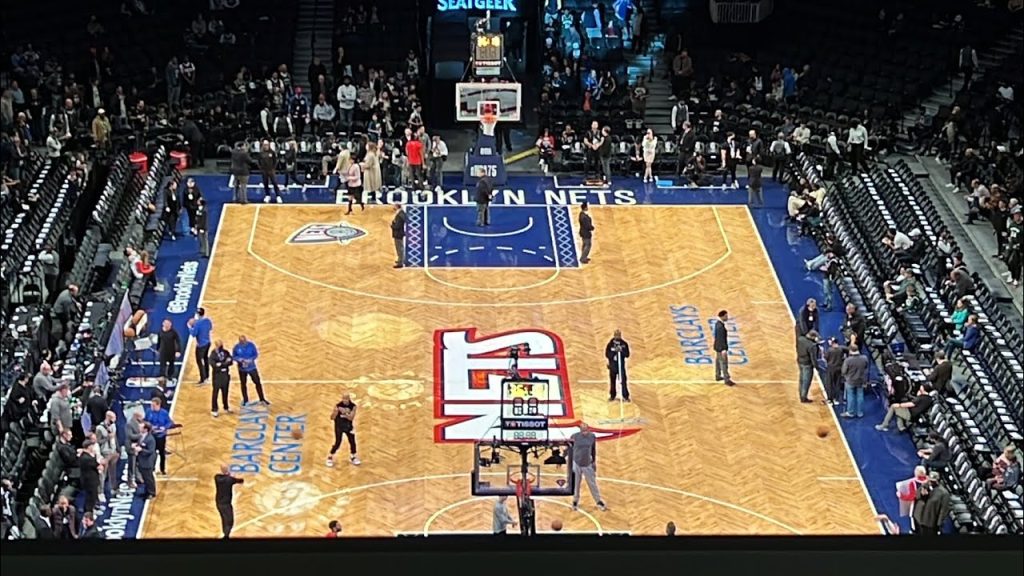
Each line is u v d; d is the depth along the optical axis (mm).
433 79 45156
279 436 28375
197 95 43344
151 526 25531
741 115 43688
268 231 37344
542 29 46406
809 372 29359
